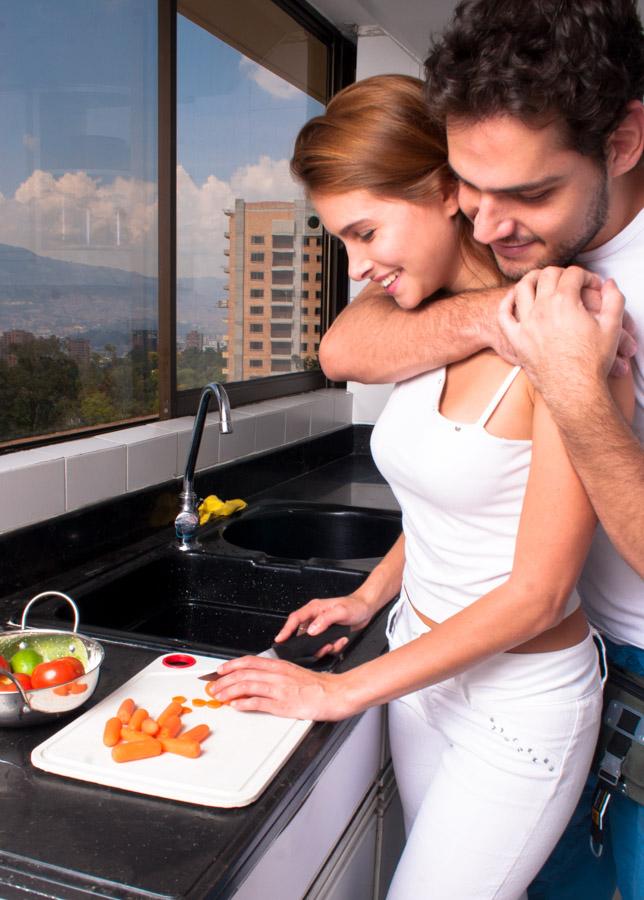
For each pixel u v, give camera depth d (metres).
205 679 1.09
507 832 0.97
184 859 0.76
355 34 2.88
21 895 0.73
